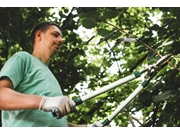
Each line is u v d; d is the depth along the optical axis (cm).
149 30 387
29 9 657
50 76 232
